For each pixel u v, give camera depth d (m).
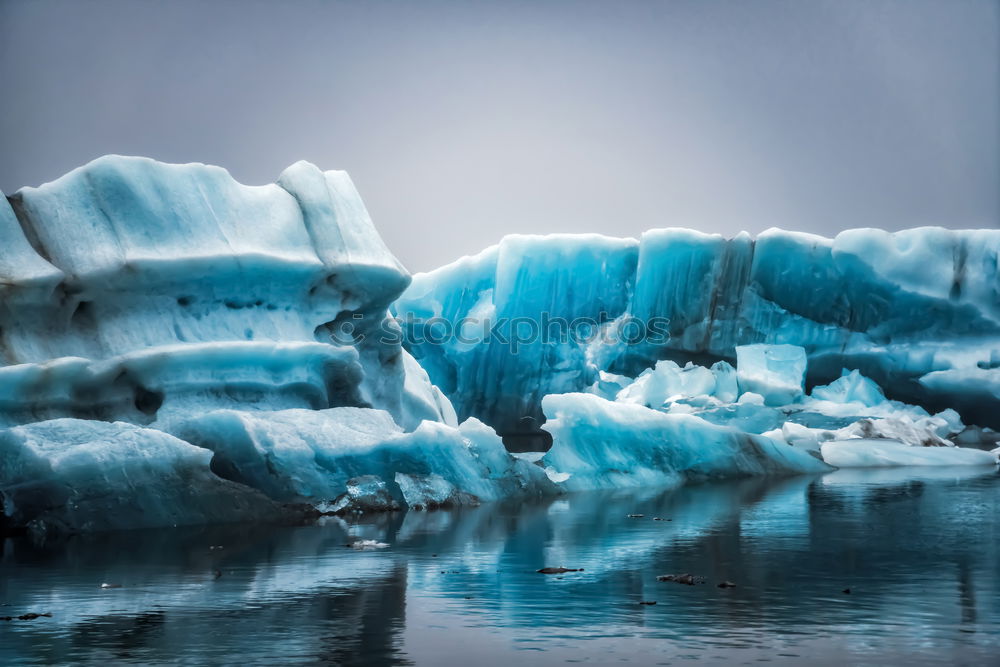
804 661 5.37
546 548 9.30
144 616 6.57
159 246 13.40
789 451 17.91
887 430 21.48
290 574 8.06
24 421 12.21
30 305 12.59
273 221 14.59
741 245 26.11
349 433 13.21
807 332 26.16
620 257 26.55
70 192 13.37
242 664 5.41
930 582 7.46
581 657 5.48
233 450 12.19
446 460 13.16
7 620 6.50
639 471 15.73
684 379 25.70
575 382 27.19
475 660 5.44
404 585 7.54
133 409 13.27
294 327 14.84
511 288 26.42
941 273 25.00
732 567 8.16
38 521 10.70
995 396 24.25
